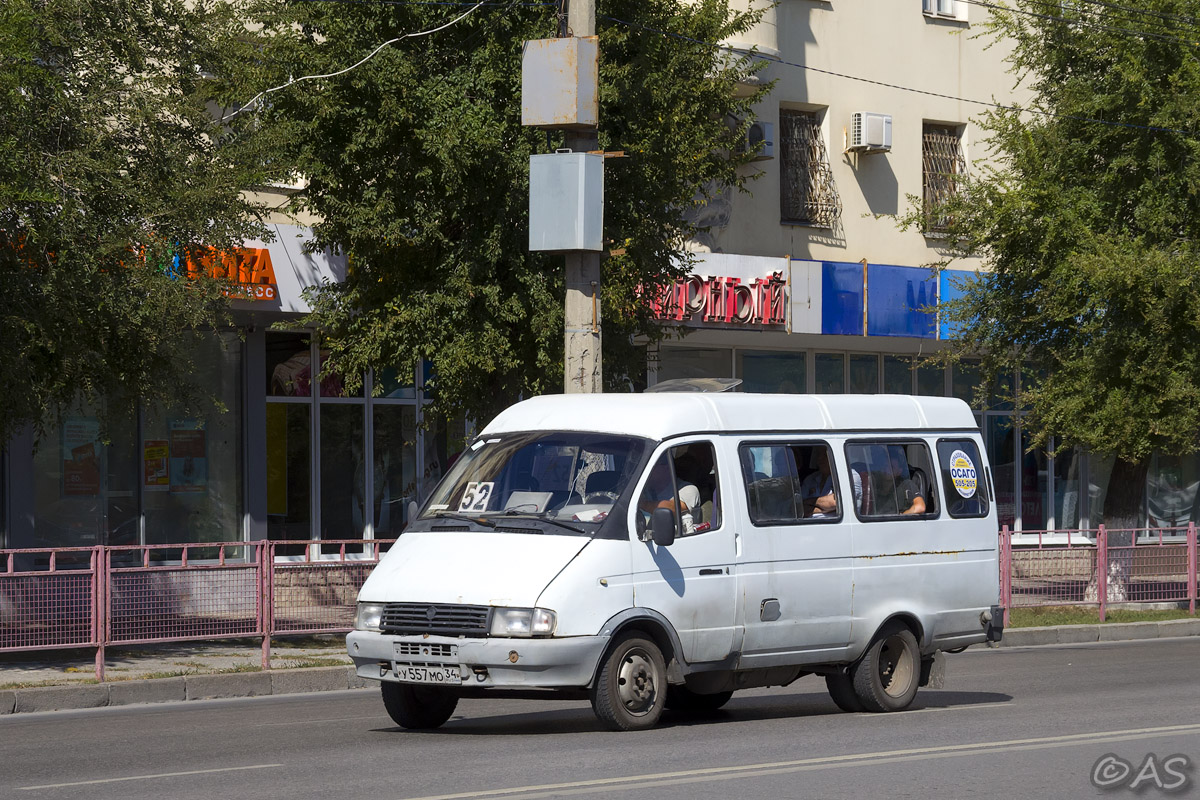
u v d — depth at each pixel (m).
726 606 16.38
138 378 24.05
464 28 25.48
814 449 17.81
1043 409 35.31
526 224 25.33
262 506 32.41
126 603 21.27
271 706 20.11
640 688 15.62
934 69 42.84
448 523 16.12
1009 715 17.64
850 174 41.00
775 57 38.62
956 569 18.98
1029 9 40.03
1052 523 47.28
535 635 14.76
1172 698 19.61
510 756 13.91
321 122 25.05
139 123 23.08
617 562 15.41
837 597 17.56
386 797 11.67
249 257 30.05
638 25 25.81
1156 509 49.62
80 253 21.91
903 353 44.12
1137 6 34.66
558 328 24.86
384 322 25.69
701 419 16.80
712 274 36.28
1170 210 34.22
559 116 22.84
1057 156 35.22
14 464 29.09
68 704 20.02
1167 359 33.53
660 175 26.23
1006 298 36.06
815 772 12.98
